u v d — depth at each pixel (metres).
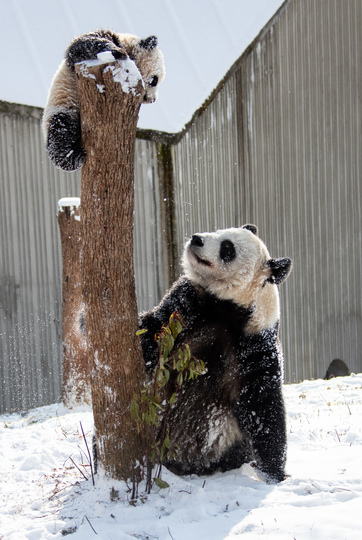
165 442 3.79
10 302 11.58
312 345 14.46
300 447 5.14
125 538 3.20
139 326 4.09
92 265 3.77
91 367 3.92
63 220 8.39
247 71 13.62
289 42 14.03
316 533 3.02
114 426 3.87
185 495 3.77
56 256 11.99
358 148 14.93
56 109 3.75
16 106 11.49
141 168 12.64
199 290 4.51
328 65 14.50
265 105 13.84
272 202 14.01
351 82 14.77
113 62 3.53
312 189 14.41
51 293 11.94
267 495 3.80
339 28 14.56
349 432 5.23
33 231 11.80
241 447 4.68
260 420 4.33
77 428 6.48
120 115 3.59
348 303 14.92
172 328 3.74
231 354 4.44
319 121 14.46
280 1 13.87
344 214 14.82
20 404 11.61
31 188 11.77
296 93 14.16
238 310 4.43
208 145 13.26
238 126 13.59
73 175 12.08
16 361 11.61
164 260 12.91
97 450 4.02
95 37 3.62
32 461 5.24
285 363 14.06
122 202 3.73
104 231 3.72
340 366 14.88
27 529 3.57
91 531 3.38
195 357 4.31
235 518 3.37
